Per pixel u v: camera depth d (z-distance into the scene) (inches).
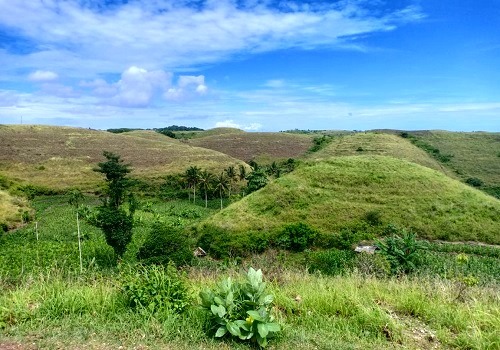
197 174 3334.2
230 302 203.8
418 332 220.8
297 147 5482.3
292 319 231.9
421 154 4279.0
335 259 1114.7
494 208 1724.9
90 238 1999.3
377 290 290.5
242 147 5580.7
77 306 223.8
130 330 198.4
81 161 3946.9
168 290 230.5
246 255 1493.6
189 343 189.0
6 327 197.9
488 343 195.8
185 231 1852.9
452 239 1546.5
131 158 4252.0
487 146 4702.3
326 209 1787.6
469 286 332.5
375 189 1908.2
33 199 3102.9
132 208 1818.4
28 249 1678.2
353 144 4753.9
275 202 1876.2
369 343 200.2
